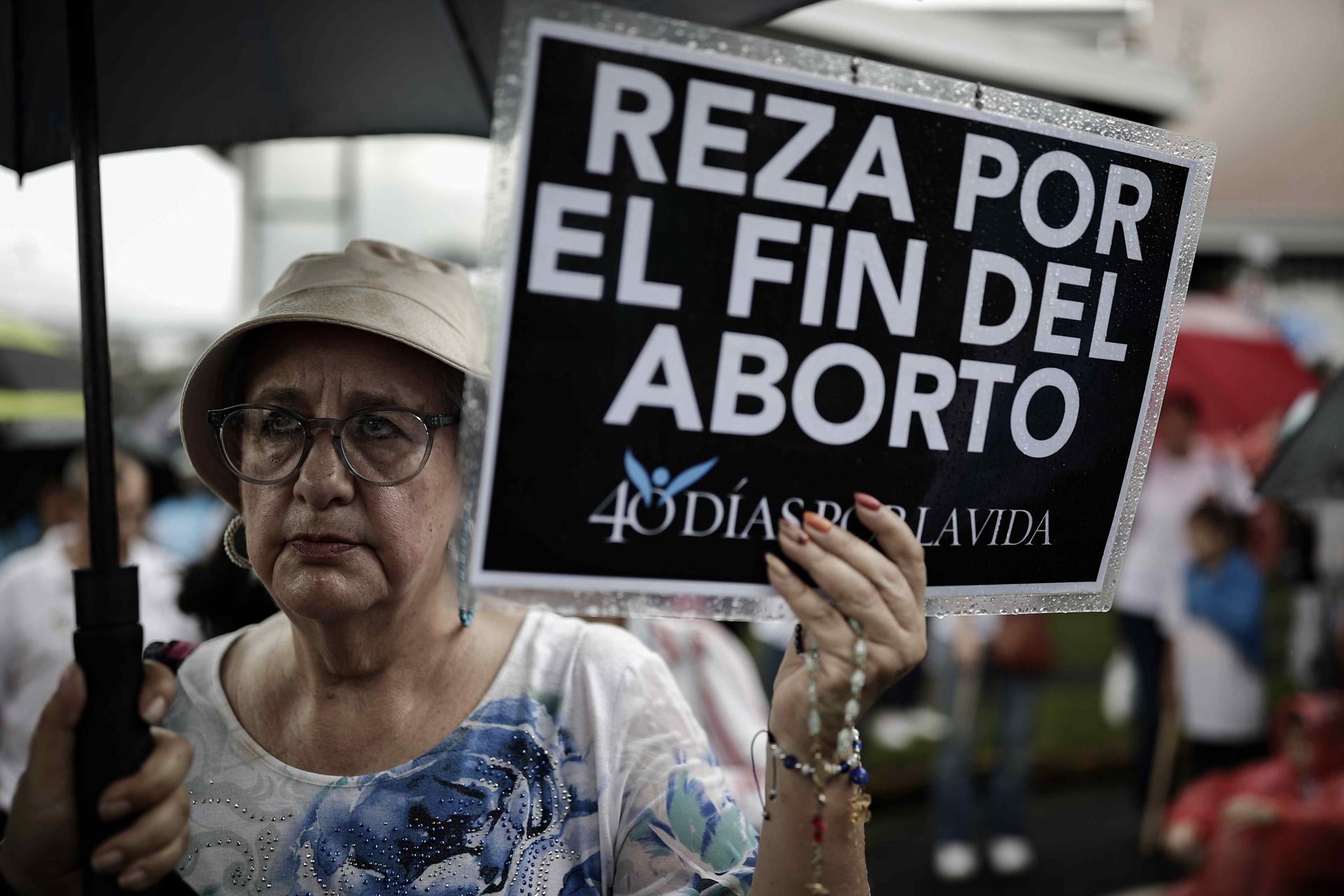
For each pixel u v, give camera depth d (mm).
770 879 1050
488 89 1620
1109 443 1184
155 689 1015
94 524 992
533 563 1005
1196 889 3783
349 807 1220
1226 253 8133
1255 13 7617
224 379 1271
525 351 984
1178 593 5121
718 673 2354
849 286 1060
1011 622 4957
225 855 1216
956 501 1122
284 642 1320
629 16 974
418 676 1257
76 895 1043
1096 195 1143
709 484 1039
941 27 4387
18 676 2891
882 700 6574
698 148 1003
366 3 1525
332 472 1146
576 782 1262
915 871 4910
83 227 1020
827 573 996
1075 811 5727
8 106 1516
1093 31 5320
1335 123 7934
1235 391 6016
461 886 1206
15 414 4078
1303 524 6473
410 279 1246
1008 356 1126
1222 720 4969
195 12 1511
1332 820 3414
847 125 1044
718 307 1024
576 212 980
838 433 1071
